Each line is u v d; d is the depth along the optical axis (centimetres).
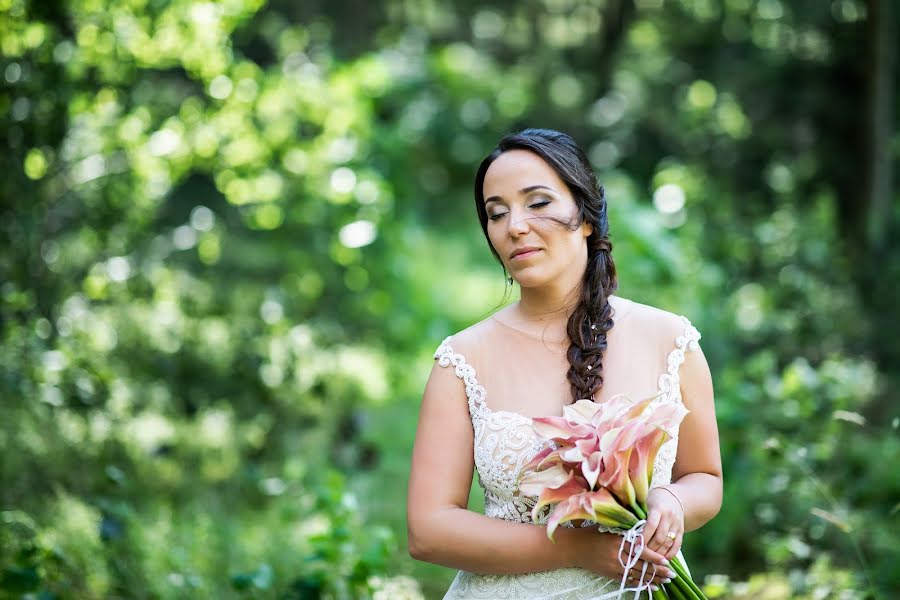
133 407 775
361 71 1009
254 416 830
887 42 1153
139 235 832
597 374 299
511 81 2130
